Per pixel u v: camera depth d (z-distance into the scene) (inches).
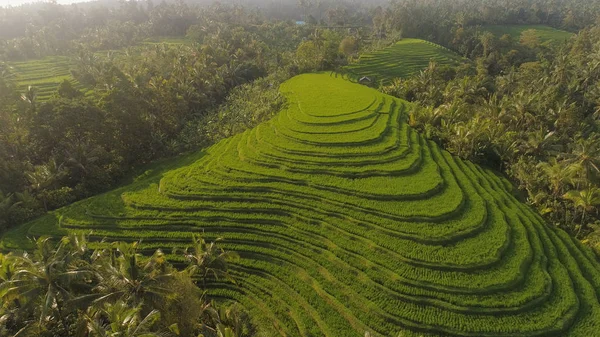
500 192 1893.5
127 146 2620.6
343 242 1578.5
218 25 6151.6
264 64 4343.0
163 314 1096.2
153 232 1737.2
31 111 2237.9
